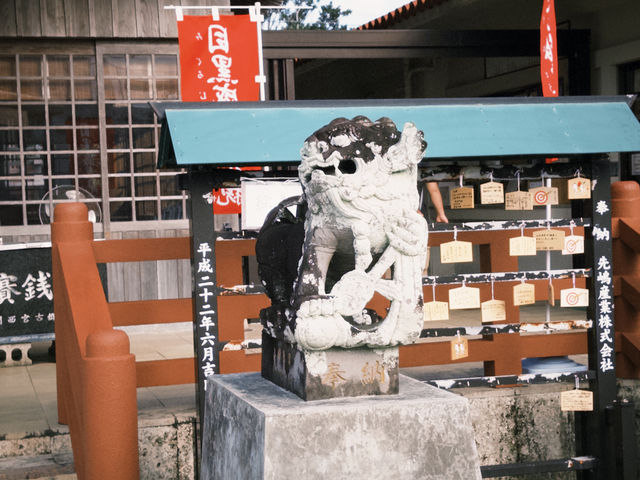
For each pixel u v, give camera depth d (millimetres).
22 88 7926
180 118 3926
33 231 7938
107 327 4074
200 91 6141
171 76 8180
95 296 4219
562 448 5102
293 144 3891
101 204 8117
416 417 2832
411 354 4949
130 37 7996
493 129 4168
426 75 12094
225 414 3143
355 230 2799
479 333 4539
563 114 4340
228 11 8211
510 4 8969
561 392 4664
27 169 7977
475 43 7996
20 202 7965
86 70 8062
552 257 9742
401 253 2883
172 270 8273
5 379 5957
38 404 5086
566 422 5102
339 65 13352
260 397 2965
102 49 8008
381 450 2787
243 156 3803
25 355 6594
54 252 4570
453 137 4090
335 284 2861
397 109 4172
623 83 8859
